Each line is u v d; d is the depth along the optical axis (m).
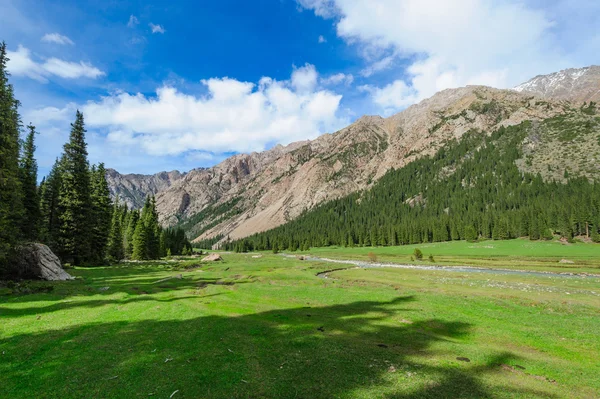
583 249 103.12
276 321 22.16
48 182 67.00
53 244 59.59
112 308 25.22
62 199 62.12
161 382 11.59
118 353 14.79
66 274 43.22
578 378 13.49
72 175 63.16
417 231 172.00
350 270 69.62
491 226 150.88
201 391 10.91
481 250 119.12
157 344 16.23
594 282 46.44
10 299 27.44
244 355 14.72
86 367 12.98
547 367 14.77
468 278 51.78
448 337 19.91
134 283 41.88
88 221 65.19
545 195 170.75
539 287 40.81
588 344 18.80
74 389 10.95
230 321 21.77
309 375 12.45
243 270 67.06
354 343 17.12
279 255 150.88
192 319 22.17
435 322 23.27
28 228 56.53
